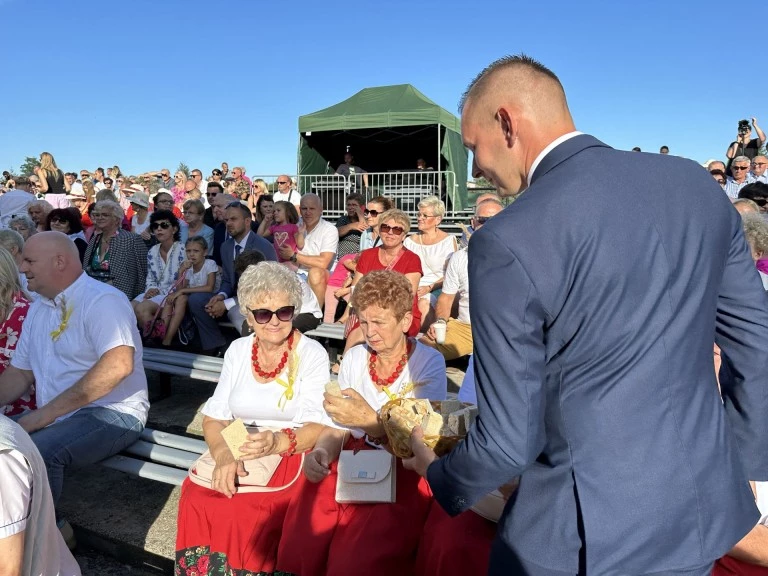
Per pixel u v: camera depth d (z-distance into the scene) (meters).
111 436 3.01
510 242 1.24
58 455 2.79
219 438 2.67
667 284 1.24
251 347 2.81
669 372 1.24
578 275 1.22
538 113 1.37
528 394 1.24
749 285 1.38
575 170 1.29
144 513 3.29
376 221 6.15
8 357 3.39
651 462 1.22
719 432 1.30
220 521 2.43
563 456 1.28
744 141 9.35
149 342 5.43
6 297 2.04
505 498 1.94
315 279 5.84
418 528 2.26
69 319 2.97
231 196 8.31
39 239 2.93
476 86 1.45
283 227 6.66
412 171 13.00
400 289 2.47
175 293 5.32
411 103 12.86
